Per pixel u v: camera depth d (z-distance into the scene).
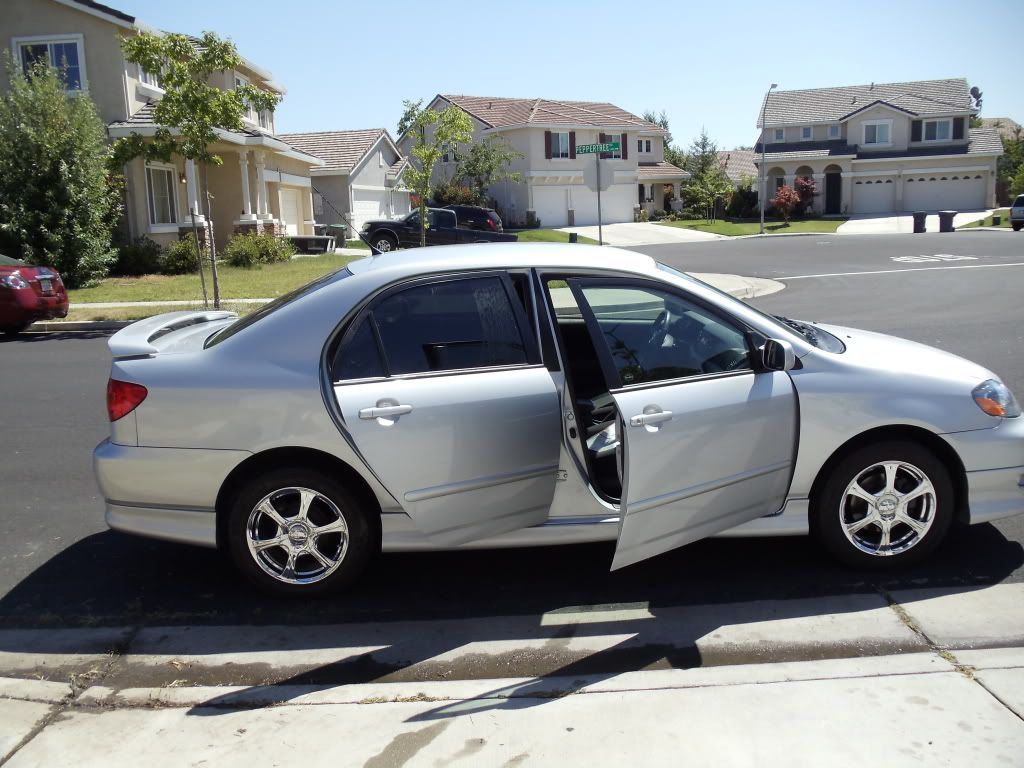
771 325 4.32
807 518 4.36
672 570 4.64
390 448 4.03
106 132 23.28
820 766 2.94
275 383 4.09
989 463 4.29
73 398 9.35
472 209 29.20
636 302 4.27
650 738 3.12
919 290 17.56
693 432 3.92
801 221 52.56
